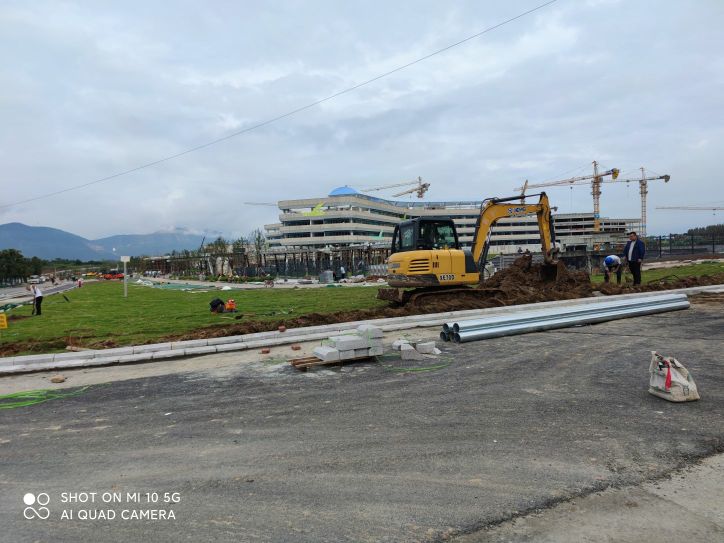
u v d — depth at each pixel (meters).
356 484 3.60
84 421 5.46
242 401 5.93
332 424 4.94
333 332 10.53
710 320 10.18
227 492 3.57
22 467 4.21
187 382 7.08
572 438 4.30
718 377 5.95
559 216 124.06
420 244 13.70
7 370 8.13
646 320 10.61
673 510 3.10
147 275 80.56
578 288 15.24
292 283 33.75
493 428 4.62
